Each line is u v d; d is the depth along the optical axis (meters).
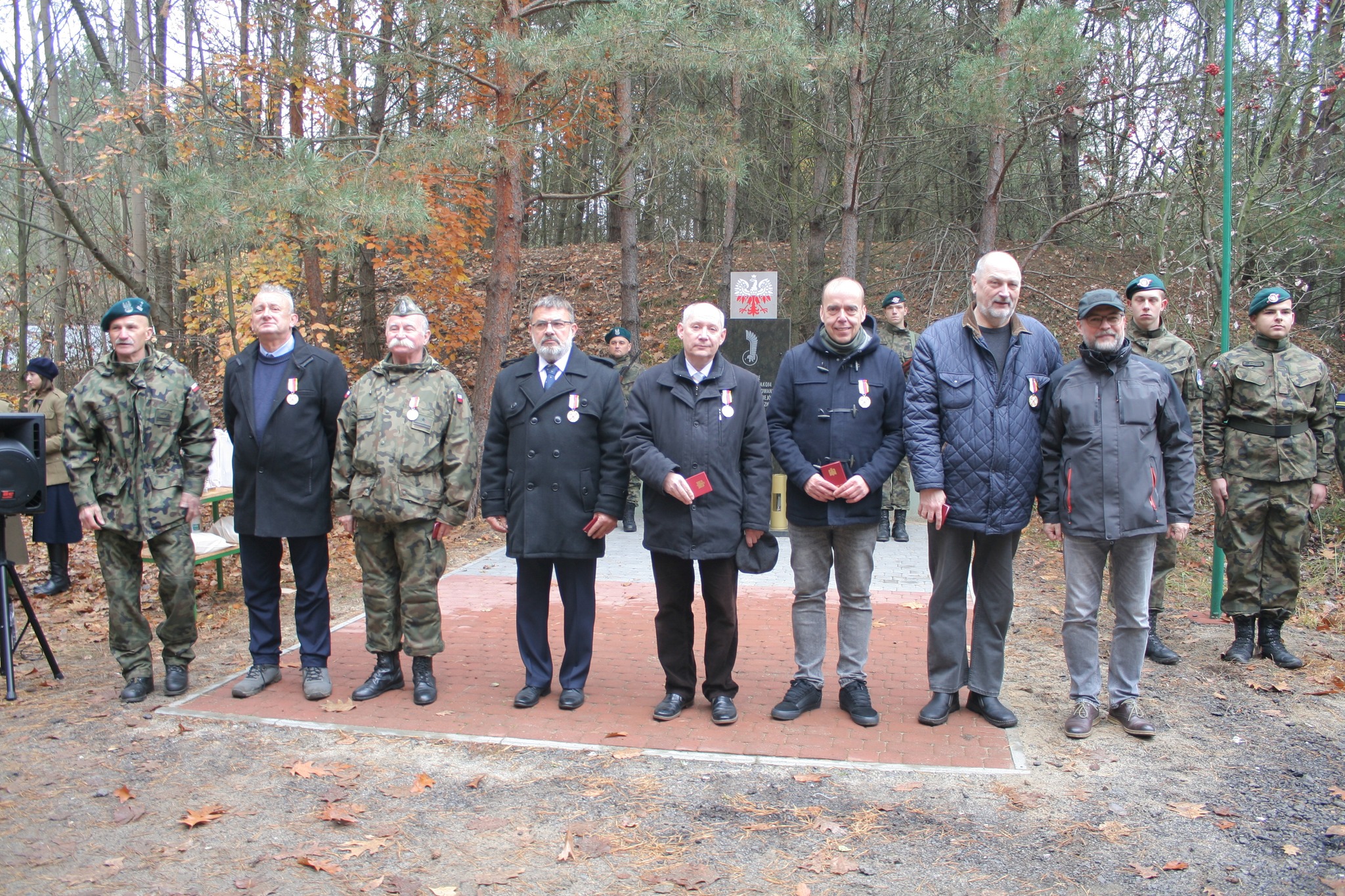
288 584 7.37
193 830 3.34
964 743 4.05
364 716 4.39
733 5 7.81
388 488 4.41
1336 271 9.25
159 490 4.61
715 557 4.16
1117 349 4.08
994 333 4.16
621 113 12.05
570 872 3.05
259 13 10.45
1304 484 5.09
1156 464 4.11
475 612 6.32
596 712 4.44
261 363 4.67
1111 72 9.58
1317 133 9.52
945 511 4.08
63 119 11.45
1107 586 7.06
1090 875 3.03
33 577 7.88
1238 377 5.19
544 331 4.39
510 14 8.71
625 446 4.29
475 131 7.99
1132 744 4.08
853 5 11.12
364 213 7.25
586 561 4.48
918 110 12.14
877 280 14.91
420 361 4.62
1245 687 4.83
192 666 5.26
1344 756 3.96
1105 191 10.90
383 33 10.02
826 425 4.20
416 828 3.35
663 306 17.34
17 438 4.73
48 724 4.36
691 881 2.98
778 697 4.64
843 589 4.34
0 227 13.03
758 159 11.12
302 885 2.98
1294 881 2.99
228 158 8.79
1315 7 9.45
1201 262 8.77
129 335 4.56
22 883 2.99
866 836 3.27
